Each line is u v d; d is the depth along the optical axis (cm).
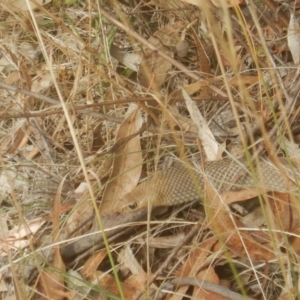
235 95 123
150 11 130
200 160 119
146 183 116
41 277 108
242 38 124
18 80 133
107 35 130
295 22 120
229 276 112
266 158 116
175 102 123
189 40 130
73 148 127
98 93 128
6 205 124
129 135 120
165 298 110
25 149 128
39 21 133
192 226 116
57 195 117
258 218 114
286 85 121
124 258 114
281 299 107
